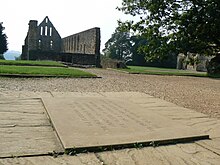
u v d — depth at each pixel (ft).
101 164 9.83
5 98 21.29
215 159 10.68
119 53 221.87
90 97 23.57
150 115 17.37
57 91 27.27
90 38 118.11
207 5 70.79
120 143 11.61
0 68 48.08
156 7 77.15
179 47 75.51
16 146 10.94
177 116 17.99
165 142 12.39
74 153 10.71
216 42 74.13
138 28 82.64
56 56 113.09
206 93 33.40
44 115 16.35
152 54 81.76
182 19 75.00
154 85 40.16
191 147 12.05
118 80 45.19
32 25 140.26
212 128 15.31
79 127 13.67
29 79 37.78
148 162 10.18
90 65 106.32
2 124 13.88
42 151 10.59
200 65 126.93
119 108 19.07
